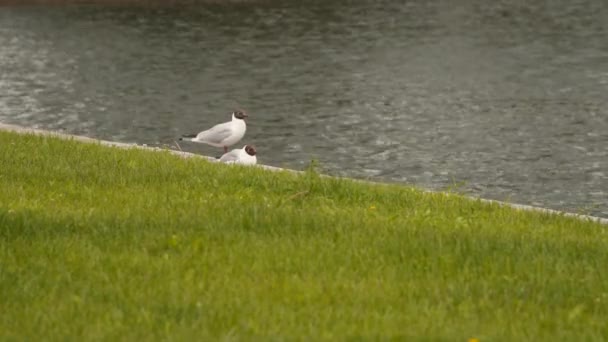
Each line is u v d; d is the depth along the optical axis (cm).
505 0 6481
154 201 1289
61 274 921
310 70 4666
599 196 2823
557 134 3572
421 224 1177
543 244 1073
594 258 1033
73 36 5447
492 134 3578
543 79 4497
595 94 4216
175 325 798
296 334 773
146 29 5625
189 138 2377
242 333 776
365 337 761
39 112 4019
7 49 5147
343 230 1108
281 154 3338
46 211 1188
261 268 952
